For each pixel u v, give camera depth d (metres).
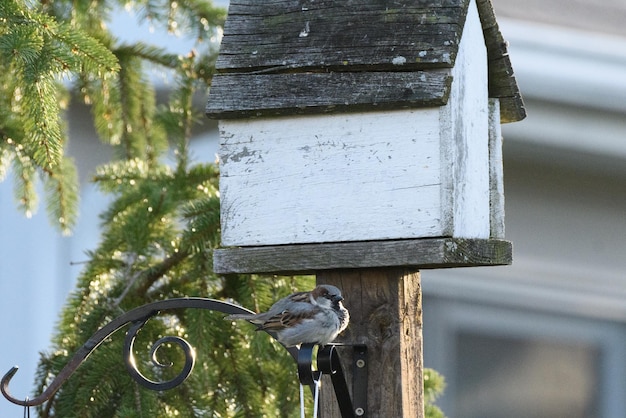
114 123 11.76
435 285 18.38
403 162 8.13
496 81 9.30
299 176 8.30
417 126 8.12
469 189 8.43
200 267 10.17
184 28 11.78
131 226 10.39
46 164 9.69
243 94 8.38
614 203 18.16
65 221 11.46
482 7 8.99
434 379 11.11
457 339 18.31
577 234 18.06
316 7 8.58
